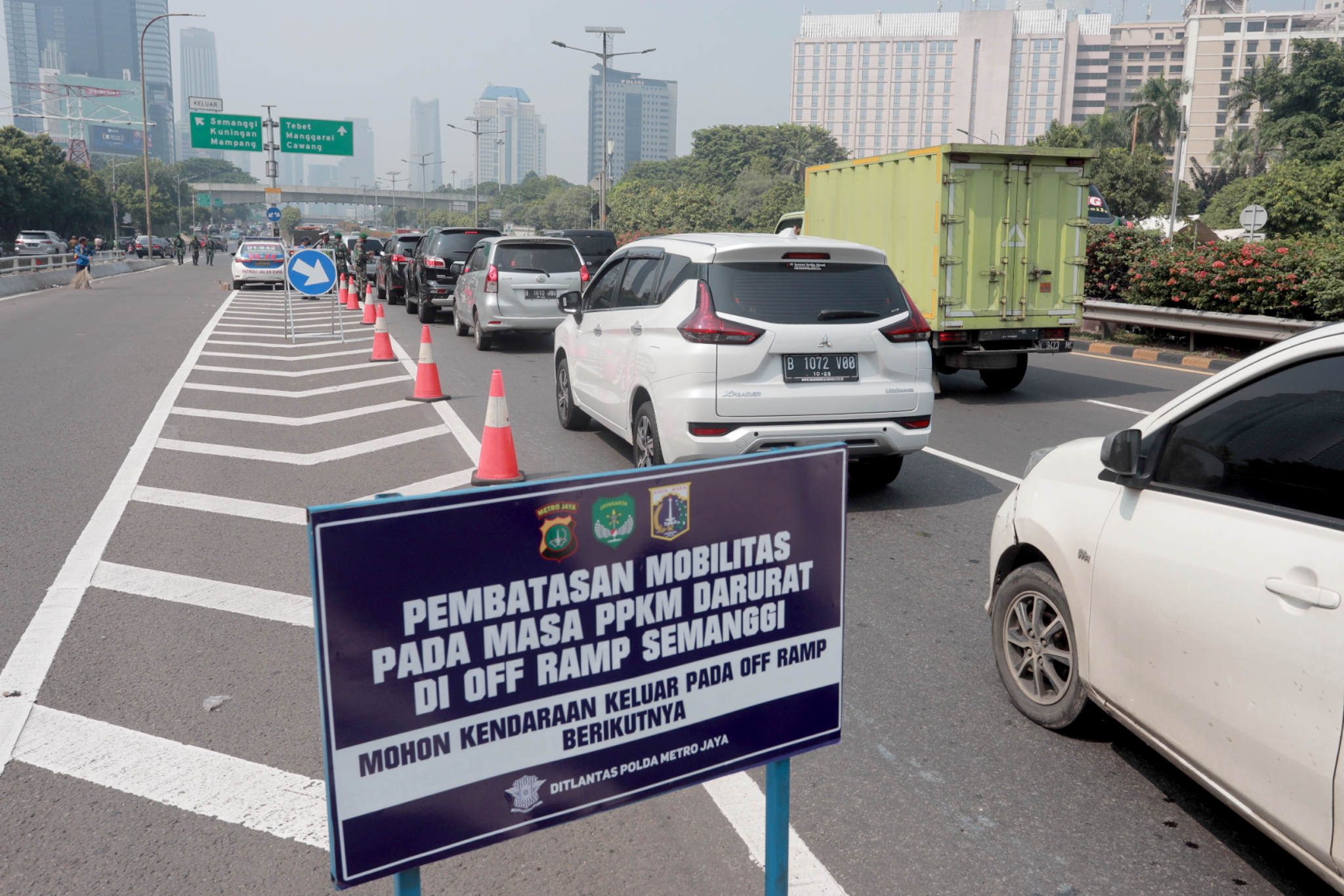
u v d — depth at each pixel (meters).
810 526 2.44
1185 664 2.90
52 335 17.22
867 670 4.39
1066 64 184.00
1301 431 2.71
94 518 6.48
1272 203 55.19
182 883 2.88
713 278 6.38
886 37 194.00
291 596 5.14
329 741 1.88
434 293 19.47
